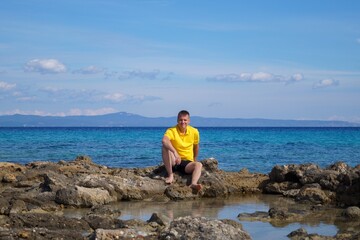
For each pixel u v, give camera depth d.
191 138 14.62
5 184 16.23
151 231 8.98
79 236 8.60
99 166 18.83
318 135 88.31
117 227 9.42
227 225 8.16
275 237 8.93
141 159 31.88
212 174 15.08
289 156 34.97
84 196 12.24
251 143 54.00
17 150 38.56
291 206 12.53
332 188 13.70
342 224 10.19
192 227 8.07
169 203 12.96
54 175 13.25
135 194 13.40
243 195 14.68
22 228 9.05
